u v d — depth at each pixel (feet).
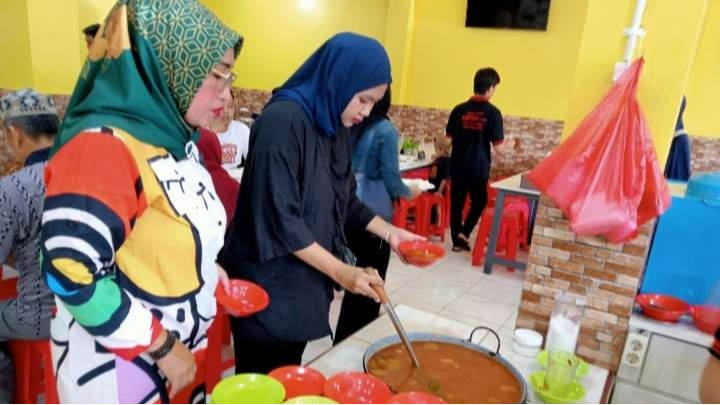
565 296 4.15
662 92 4.07
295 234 4.09
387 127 7.96
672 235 4.54
